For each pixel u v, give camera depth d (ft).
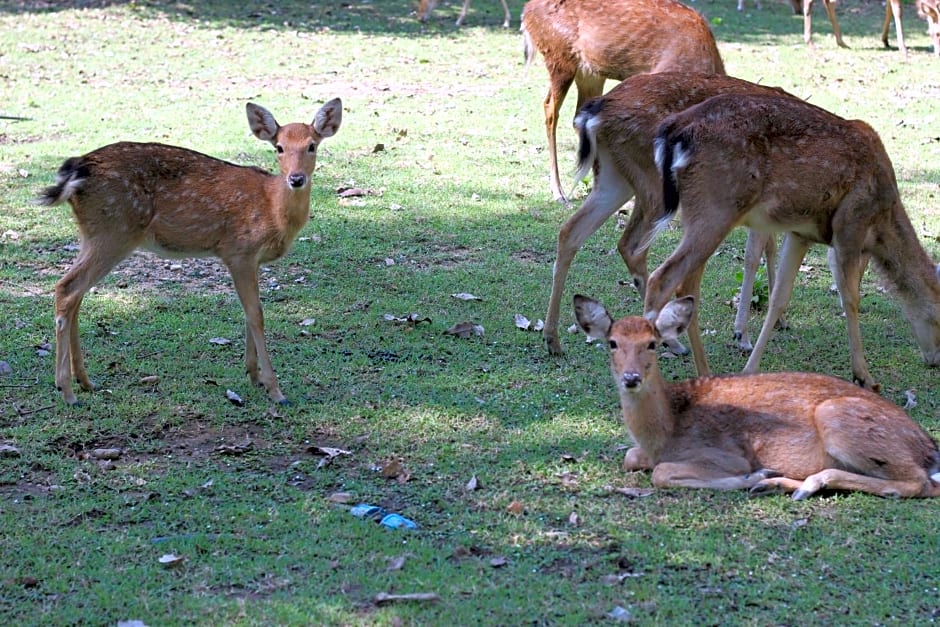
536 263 33.09
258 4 73.87
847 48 65.00
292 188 23.34
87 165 22.71
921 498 19.15
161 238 23.71
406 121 48.34
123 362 25.52
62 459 20.89
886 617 15.89
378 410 23.31
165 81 55.06
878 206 24.54
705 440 20.07
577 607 16.05
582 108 26.78
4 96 51.24
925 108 50.72
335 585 16.66
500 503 19.34
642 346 19.49
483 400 23.94
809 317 29.66
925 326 26.08
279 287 30.73
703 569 17.15
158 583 16.72
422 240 34.71
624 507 19.12
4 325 27.43
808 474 19.60
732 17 74.18
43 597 16.37
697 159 23.48
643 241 27.27
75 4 71.26
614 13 36.65
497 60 61.05
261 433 22.22
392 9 74.84
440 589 16.51
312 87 54.29
